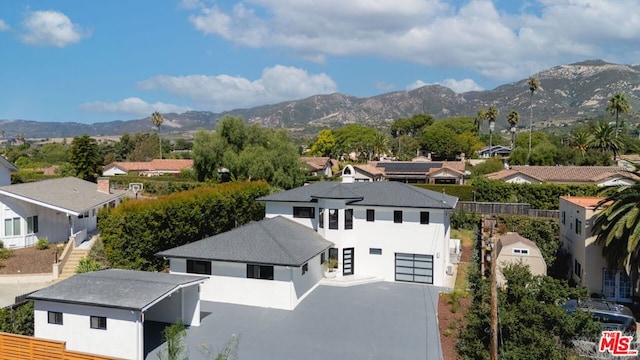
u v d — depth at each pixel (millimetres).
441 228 34125
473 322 22016
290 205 37781
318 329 24922
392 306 28922
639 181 30094
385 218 35344
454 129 170750
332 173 114188
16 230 37875
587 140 91625
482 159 119438
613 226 30234
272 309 28156
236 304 29016
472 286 32531
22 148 140750
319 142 154500
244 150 64000
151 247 32156
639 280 30156
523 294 22500
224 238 30984
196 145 64000
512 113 119188
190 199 36594
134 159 143375
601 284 33188
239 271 29031
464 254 43781
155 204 32938
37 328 21859
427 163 92750
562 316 21531
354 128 170250
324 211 35250
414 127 193500
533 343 20547
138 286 22422
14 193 37156
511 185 61219
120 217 30594
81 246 37375
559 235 45000
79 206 39156
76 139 66500
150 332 24094
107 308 20859
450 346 22859
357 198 34938
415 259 34812
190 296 25172
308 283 31625
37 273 32281
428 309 28391
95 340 21109
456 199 39438
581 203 37719
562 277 39312
